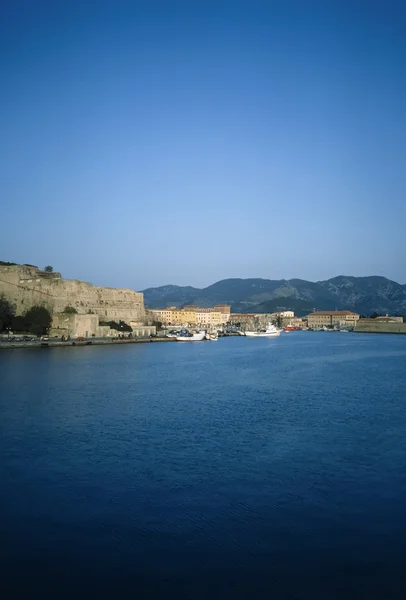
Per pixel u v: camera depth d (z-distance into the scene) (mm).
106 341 158125
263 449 40188
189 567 22719
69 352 124625
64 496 30188
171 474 34188
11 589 21000
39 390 66000
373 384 76625
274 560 23312
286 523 26891
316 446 41031
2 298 149875
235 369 97812
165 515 27750
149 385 73688
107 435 44062
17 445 40562
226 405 58344
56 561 23078
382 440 42875
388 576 22109
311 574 22266
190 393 66812
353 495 30672
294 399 62688
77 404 57344
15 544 24484
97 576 22000
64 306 166500
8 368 88812
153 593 20875
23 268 164875
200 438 43375
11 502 29250
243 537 25375
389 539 25250
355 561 23281
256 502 29578
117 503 29266
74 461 36750
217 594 20828
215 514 27922
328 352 146625
